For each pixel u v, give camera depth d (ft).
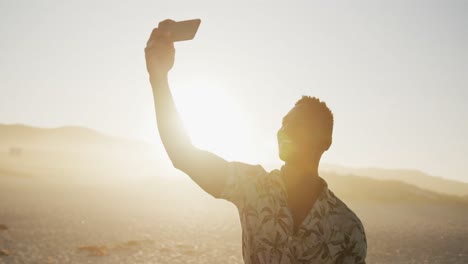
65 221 68.33
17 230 57.16
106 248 46.21
